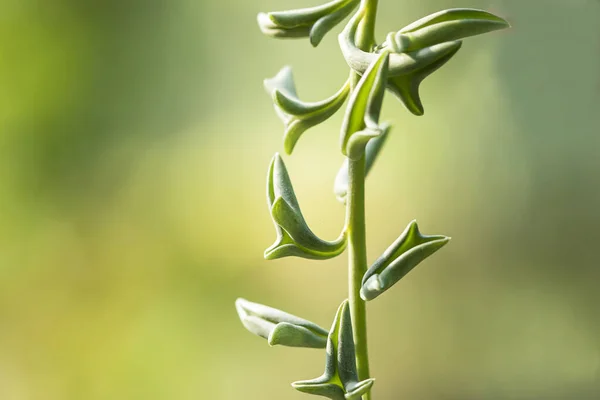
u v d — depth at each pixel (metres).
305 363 0.97
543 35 0.91
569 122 0.95
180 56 1.06
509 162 0.98
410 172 1.00
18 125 1.03
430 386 0.95
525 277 0.98
